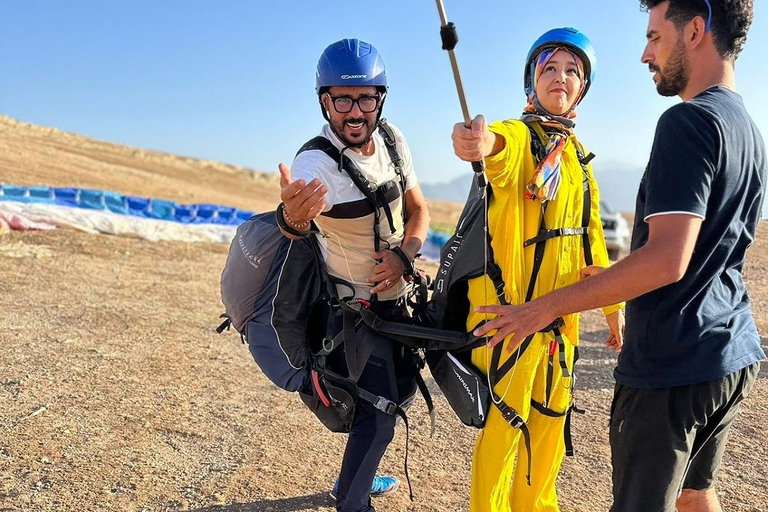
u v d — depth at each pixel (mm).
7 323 6922
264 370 3418
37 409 4922
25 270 9328
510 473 3248
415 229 3467
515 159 2859
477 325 3121
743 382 2619
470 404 3092
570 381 3273
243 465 4328
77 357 6109
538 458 3369
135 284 9203
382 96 3174
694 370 2484
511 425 3082
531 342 3082
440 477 4305
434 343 3240
